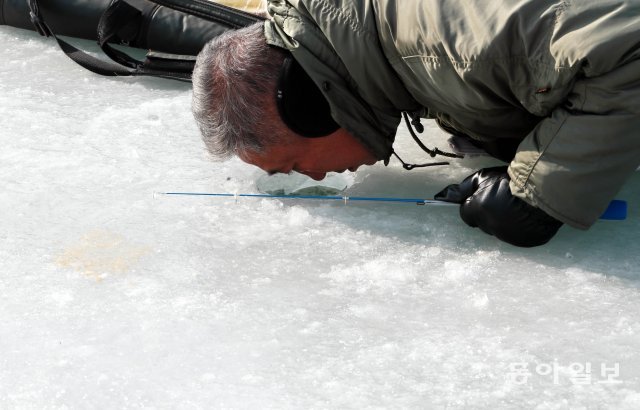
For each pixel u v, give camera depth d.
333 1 2.07
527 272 2.11
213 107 2.13
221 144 2.17
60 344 1.92
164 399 1.76
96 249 2.26
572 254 2.17
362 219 2.38
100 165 2.68
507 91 2.00
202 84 2.13
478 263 2.16
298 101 2.10
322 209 2.43
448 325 1.94
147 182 2.58
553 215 2.04
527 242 2.13
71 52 3.29
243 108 2.10
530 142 2.03
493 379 1.77
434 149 2.52
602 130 1.92
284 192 2.51
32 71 3.34
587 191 2.00
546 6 1.89
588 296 2.01
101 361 1.87
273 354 1.87
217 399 1.75
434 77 2.03
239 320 1.98
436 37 1.97
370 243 2.26
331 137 2.18
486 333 1.91
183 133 2.87
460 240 2.26
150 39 3.23
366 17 2.06
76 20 3.46
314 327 1.95
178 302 2.05
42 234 2.33
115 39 3.38
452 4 1.97
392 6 2.04
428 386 1.76
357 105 2.15
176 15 3.21
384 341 1.90
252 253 2.24
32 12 3.38
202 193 2.51
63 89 3.20
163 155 2.74
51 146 2.79
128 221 2.39
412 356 1.85
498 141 2.27
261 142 2.15
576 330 1.90
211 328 1.96
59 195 2.52
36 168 2.66
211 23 3.16
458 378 1.78
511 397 1.72
